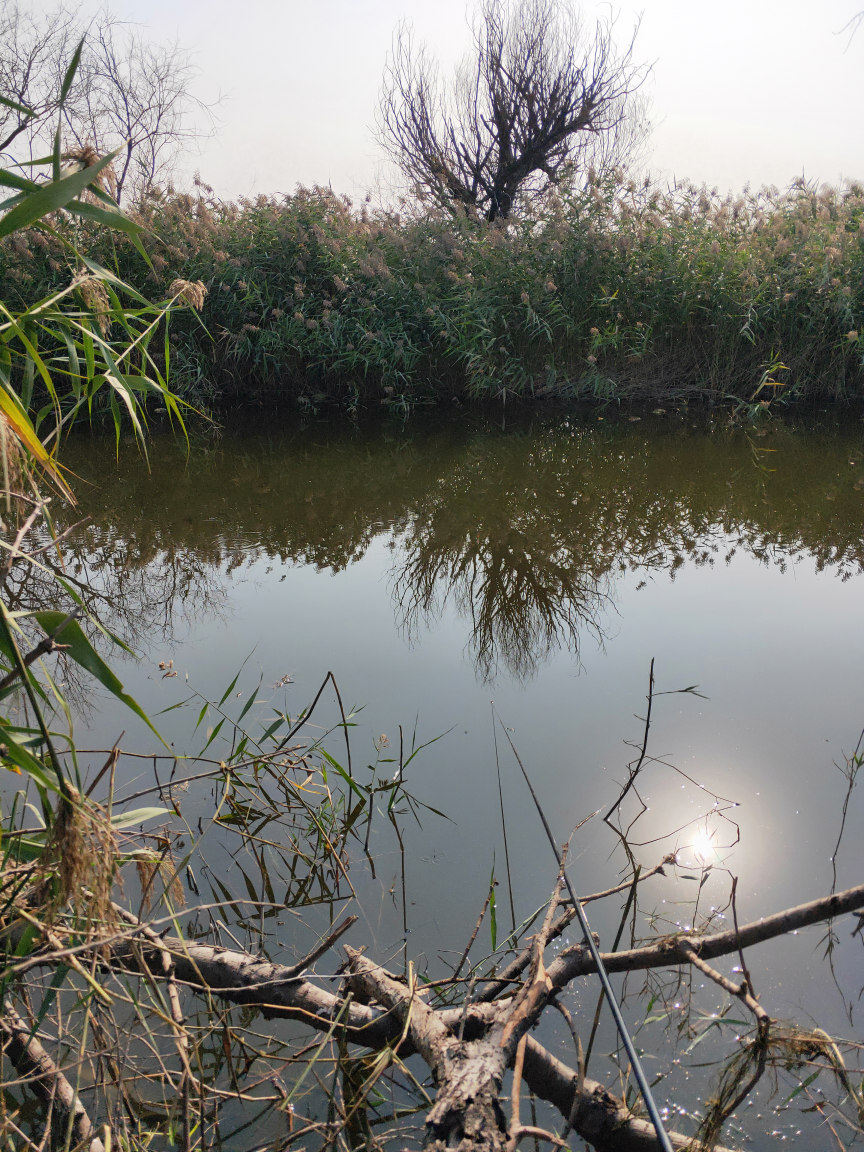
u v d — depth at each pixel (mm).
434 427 7613
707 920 1788
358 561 4281
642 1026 1551
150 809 1413
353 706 2764
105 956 1297
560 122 12273
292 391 8750
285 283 8688
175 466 6215
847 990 1604
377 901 1902
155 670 3039
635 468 6055
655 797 2230
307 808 2215
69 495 1540
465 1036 1445
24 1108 1353
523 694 2842
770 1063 1436
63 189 1246
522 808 2217
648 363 8844
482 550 4438
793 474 5801
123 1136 1262
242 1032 1534
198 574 4094
